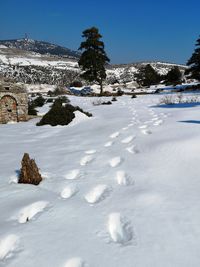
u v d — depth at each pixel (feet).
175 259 9.24
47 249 10.07
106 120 41.96
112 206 13.30
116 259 9.37
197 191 14.32
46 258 9.59
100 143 27.25
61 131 37.81
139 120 39.04
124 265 9.06
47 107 79.82
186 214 12.03
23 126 45.03
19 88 51.93
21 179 17.37
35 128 41.96
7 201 14.39
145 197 13.96
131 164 19.57
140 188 15.28
